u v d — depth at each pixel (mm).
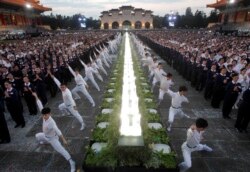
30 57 18406
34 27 67812
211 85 12266
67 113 10789
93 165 6254
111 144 6547
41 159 7426
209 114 10727
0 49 22672
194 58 15812
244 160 7316
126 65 14211
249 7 52094
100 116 9477
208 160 7309
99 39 36125
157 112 10250
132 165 6195
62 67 15008
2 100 10367
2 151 7855
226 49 19391
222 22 69125
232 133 8961
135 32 75062
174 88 14938
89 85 15500
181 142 8328
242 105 8828
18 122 9555
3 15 52688
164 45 26234
